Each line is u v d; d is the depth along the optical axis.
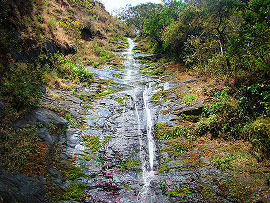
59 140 6.06
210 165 5.45
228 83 8.47
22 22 8.38
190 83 10.67
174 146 6.68
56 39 11.73
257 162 5.13
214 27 11.07
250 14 7.85
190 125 7.25
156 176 5.59
